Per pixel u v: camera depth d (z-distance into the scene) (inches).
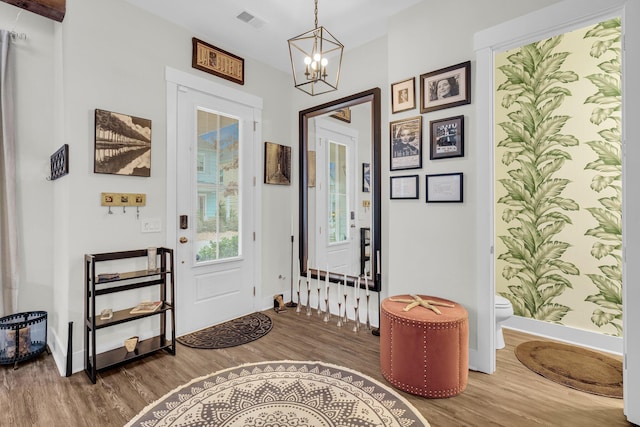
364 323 127.2
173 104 112.5
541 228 117.2
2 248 97.4
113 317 92.5
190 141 117.8
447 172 97.0
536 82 117.5
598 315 105.6
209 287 124.5
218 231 127.6
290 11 107.3
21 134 101.4
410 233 105.6
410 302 91.6
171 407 73.9
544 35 81.6
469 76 92.0
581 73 108.4
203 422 68.8
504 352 102.9
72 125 89.7
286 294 155.1
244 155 135.9
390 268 111.1
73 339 90.4
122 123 98.3
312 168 147.5
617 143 102.7
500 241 126.9
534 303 118.8
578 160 109.4
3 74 95.9
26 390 80.5
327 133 141.3
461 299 94.0
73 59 90.0
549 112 114.9
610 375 88.5
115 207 98.7
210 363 95.2
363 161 127.1
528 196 120.0
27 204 103.0
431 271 100.4
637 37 67.4
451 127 95.5
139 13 104.1
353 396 78.5
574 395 79.1
